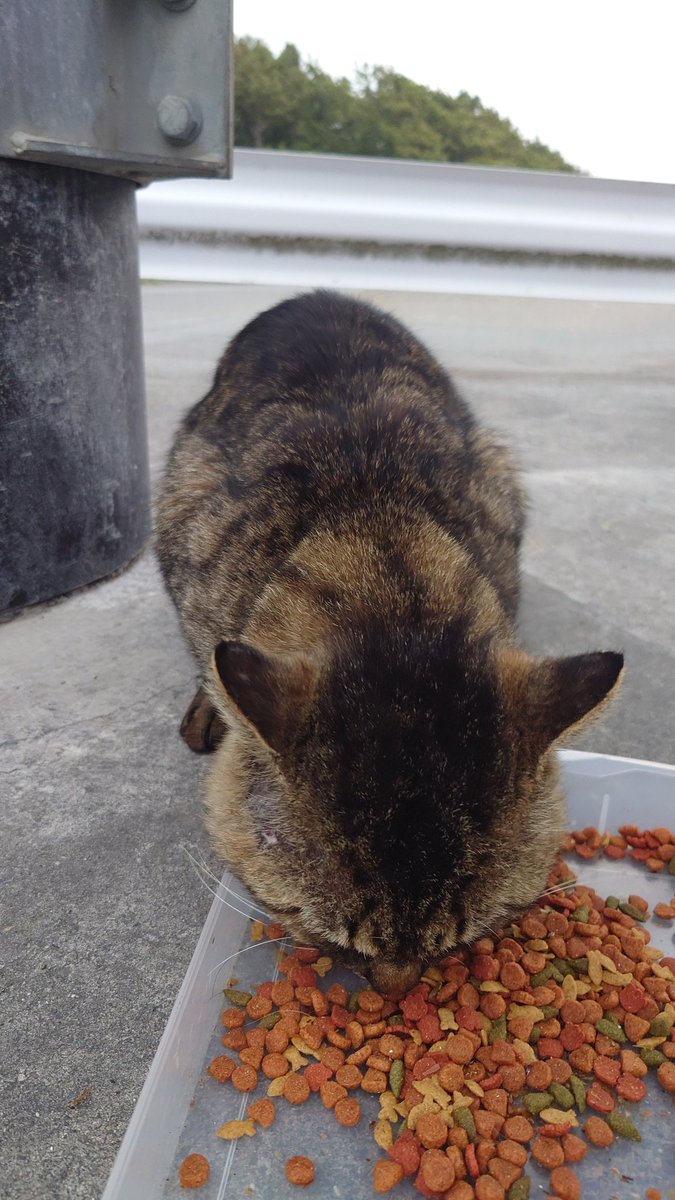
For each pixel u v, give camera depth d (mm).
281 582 381
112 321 602
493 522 472
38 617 644
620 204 956
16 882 419
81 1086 333
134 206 615
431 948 301
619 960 387
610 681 308
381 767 291
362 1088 336
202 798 436
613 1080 340
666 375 1175
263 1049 347
